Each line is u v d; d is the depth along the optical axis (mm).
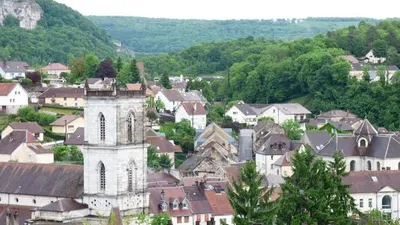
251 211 187375
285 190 190125
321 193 187125
